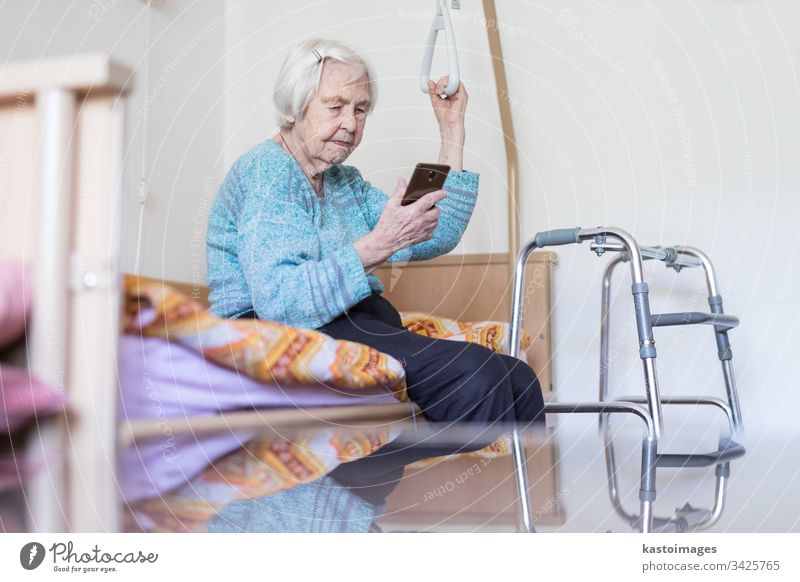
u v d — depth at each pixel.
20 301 0.78
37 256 0.80
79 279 0.80
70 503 0.57
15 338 0.79
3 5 1.80
